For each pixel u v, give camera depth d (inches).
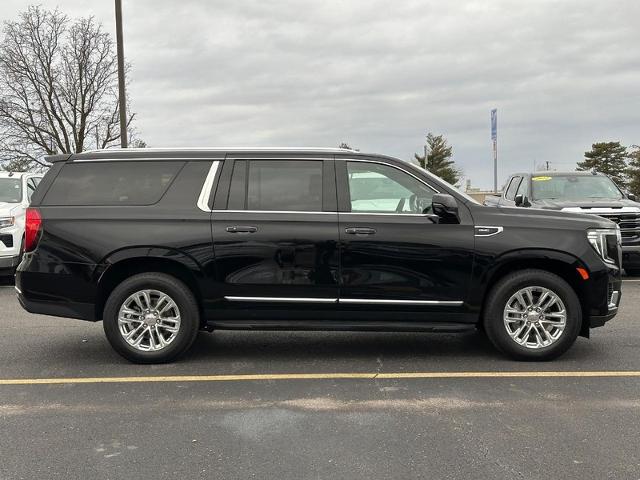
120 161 222.8
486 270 212.8
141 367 216.2
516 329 218.1
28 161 1314.0
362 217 213.9
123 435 155.4
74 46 1315.2
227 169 219.8
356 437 152.9
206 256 213.0
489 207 219.1
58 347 245.3
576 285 219.3
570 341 215.2
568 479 130.2
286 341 254.5
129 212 215.5
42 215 217.2
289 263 213.2
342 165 219.8
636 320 288.0
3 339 258.8
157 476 133.0
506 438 151.6
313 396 184.5
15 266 393.7
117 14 713.0
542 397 181.8
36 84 1310.3
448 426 159.6
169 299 215.5
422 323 217.8
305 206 215.8
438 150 3686.0
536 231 212.8
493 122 818.8
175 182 219.5
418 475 132.3
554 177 476.7
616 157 2704.2
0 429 159.6
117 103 1323.8
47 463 139.4
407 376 204.1
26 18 1290.6
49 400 182.2
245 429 158.7
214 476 132.7
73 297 215.9
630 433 154.3
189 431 157.6
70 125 1349.7
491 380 198.5
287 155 220.7
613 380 197.6
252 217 214.1
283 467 136.7
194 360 225.0
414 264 212.8
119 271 221.8
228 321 219.1
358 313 216.2
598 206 408.5
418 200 218.4
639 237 404.8
